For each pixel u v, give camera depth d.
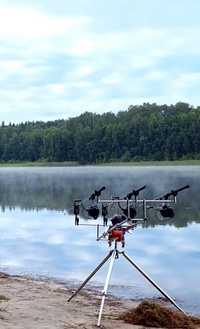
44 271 14.62
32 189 51.34
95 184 56.03
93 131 135.00
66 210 32.03
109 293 11.78
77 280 13.38
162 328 8.30
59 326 8.03
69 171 101.31
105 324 8.34
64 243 19.86
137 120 131.62
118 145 129.62
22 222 26.59
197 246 18.67
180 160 116.44
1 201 39.06
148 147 123.94
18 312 8.88
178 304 10.95
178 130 120.00
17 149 154.75
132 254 17.25
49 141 143.50
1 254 17.69
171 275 13.92
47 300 10.30
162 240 20.03
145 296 11.62
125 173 83.25
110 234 8.94
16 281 12.90
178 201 35.50
